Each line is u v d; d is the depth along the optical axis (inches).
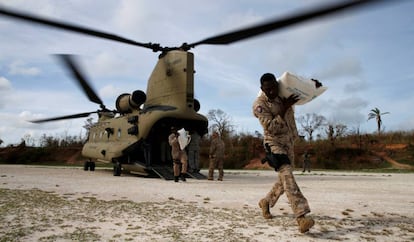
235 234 149.3
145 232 151.9
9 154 1653.5
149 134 515.2
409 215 202.7
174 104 509.4
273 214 198.8
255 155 1475.1
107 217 183.8
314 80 168.7
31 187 326.6
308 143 1544.0
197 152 556.4
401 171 1030.4
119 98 610.2
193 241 137.3
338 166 1331.2
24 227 156.9
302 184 440.5
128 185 366.6
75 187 334.6
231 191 320.5
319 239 142.5
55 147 1750.7
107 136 644.1
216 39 286.8
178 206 223.6
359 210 219.0
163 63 537.0
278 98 170.2
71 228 157.6
